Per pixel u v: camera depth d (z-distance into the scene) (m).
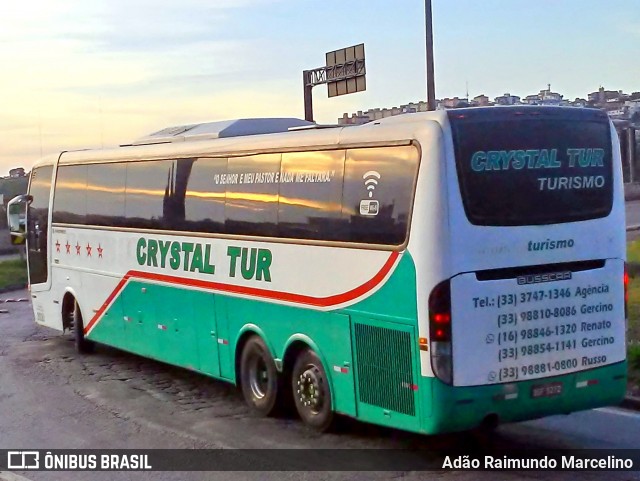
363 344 8.91
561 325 8.56
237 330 11.10
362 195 8.88
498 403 8.25
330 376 9.49
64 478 8.83
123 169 14.01
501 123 8.34
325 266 9.41
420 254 8.12
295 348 10.16
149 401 12.22
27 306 24.66
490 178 8.25
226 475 8.67
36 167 17.56
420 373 8.16
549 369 8.50
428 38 21.69
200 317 11.95
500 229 8.26
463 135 8.20
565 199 8.60
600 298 8.79
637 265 19.81
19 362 15.67
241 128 12.49
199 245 11.86
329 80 35.28
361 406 9.02
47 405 12.20
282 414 10.82
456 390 8.06
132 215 13.73
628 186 49.47
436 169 8.11
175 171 12.44
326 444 9.61
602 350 8.82
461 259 8.09
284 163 10.11
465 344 8.10
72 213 15.93
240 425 10.61
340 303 9.20
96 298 15.16
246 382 11.08
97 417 11.38
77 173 15.76
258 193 10.57
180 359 12.60
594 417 10.39
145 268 13.39
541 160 8.50
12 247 45.84
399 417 8.49
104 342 15.08
